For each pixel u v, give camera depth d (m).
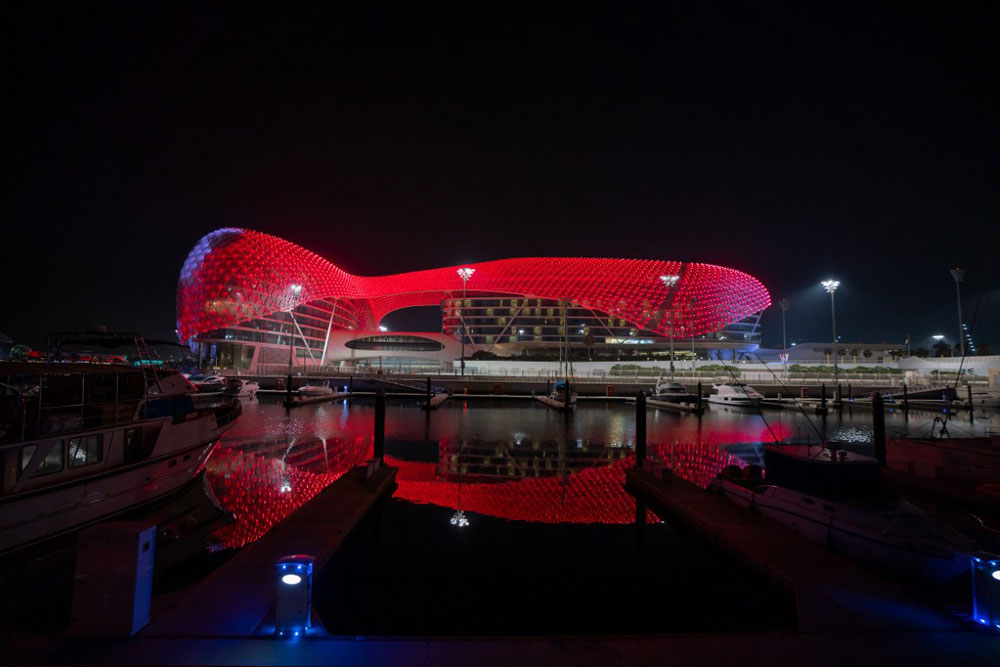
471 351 97.44
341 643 5.24
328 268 97.25
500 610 8.45
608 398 56.91
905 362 68.56
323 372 76.50
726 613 8.34
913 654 5.23
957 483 14.93
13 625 8.01
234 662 4.88
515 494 16.12
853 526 10.02
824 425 36.25
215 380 54.53
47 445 11.62
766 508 11.97
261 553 8.98
